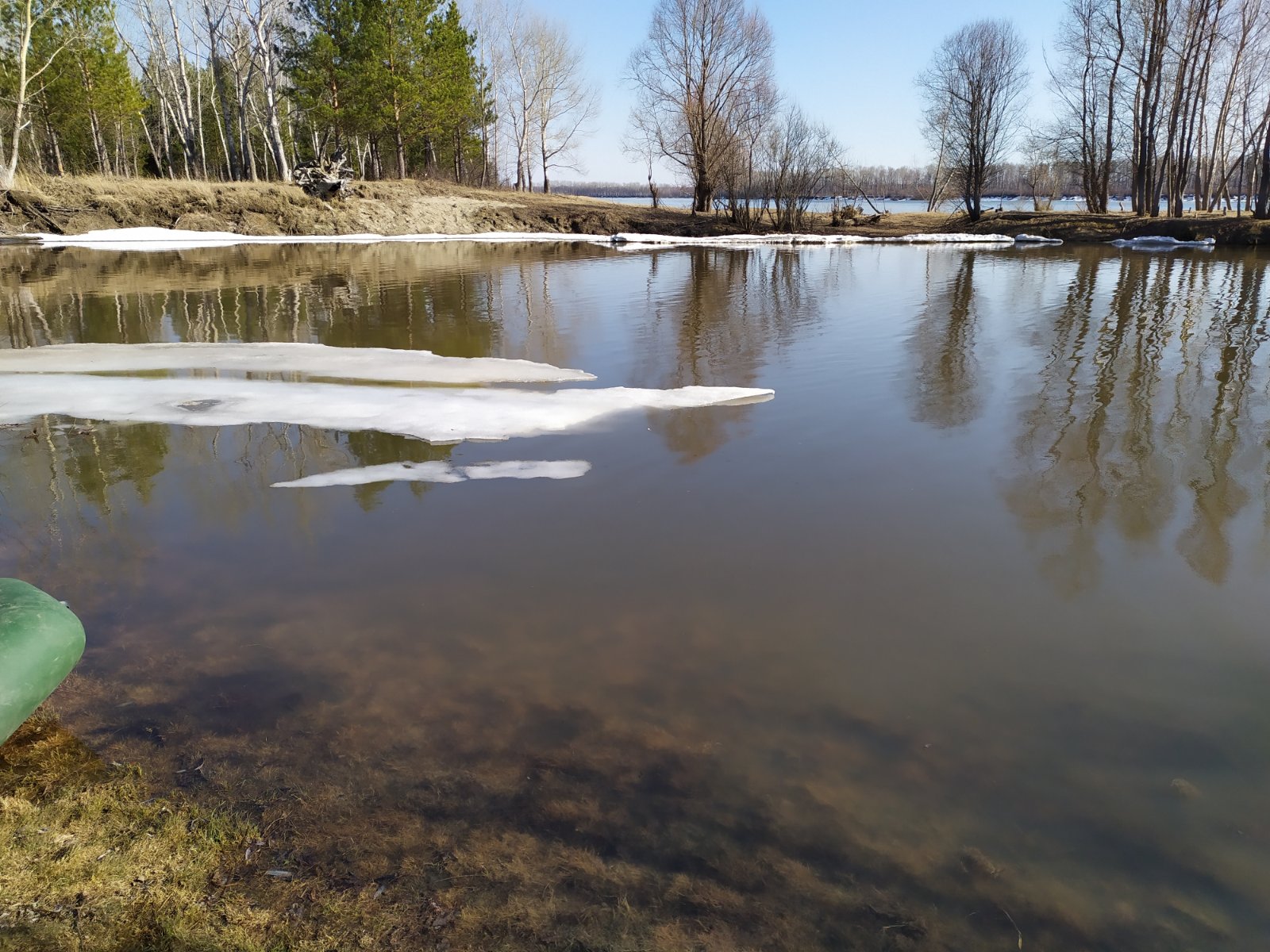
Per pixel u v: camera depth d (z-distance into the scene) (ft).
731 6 106.42
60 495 16.61
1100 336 31.58
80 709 9.34
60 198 78.13
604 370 27.55
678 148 116.26
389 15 99.09
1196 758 9.02
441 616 11.90
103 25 90.38
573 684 10.22
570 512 15.74
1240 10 87.25
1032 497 16.33
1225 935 6.79
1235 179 161.38
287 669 10.43
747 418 21.65
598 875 7.14
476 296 45.24
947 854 7.60
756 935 6.60
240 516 15.57
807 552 14.06
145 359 28.30
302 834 7.43
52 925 6.19
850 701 9.97
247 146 97.14
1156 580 13.07
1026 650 11.16
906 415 21.81
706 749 9.00
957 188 146.30
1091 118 100.17
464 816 7.80
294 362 28.02
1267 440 19.29
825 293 46.21
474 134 138.00
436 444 19.60
